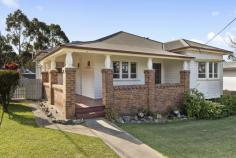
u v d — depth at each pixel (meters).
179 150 6.82
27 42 46.94
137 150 6.50
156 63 16.59
